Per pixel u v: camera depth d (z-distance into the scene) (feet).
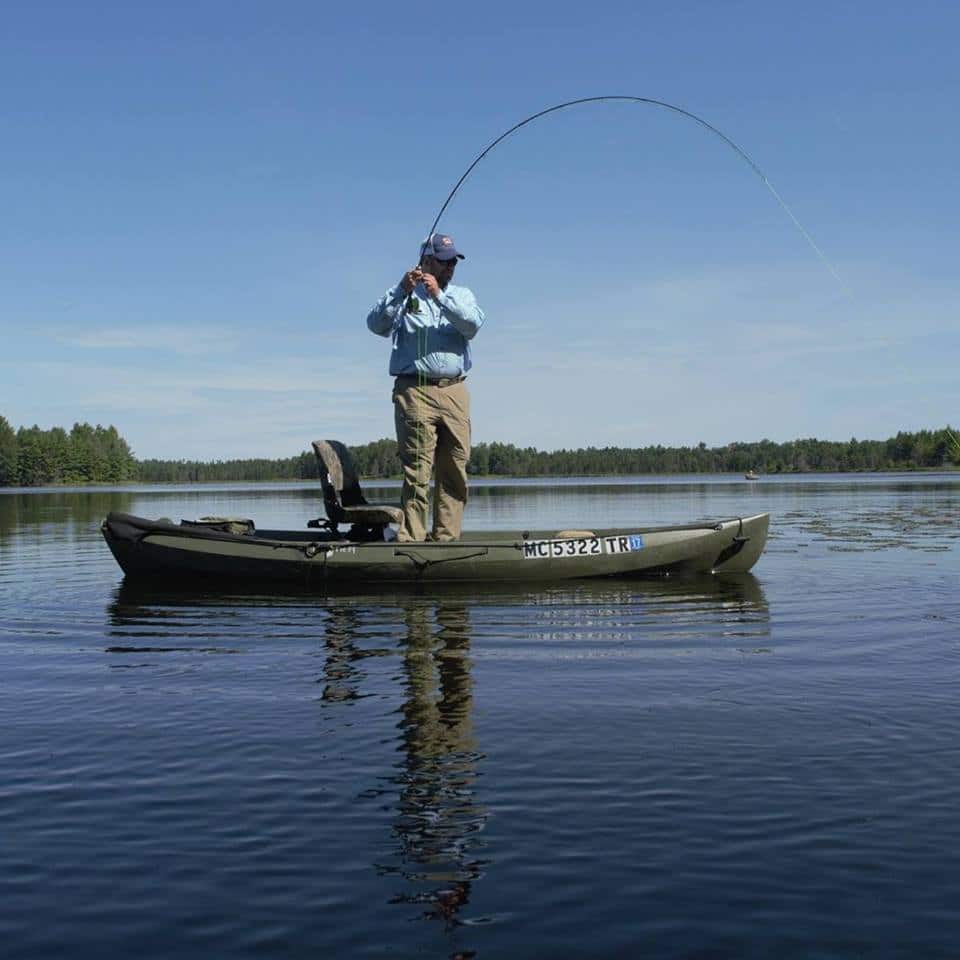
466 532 34.30
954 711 14.07
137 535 29.07
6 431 326.03
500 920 8.34
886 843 9.61
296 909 8.57
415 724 13.84
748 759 12.07
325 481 30.89
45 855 9.62
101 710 14.83
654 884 8.89
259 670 17.61
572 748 12.61
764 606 24.48
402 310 28.45
